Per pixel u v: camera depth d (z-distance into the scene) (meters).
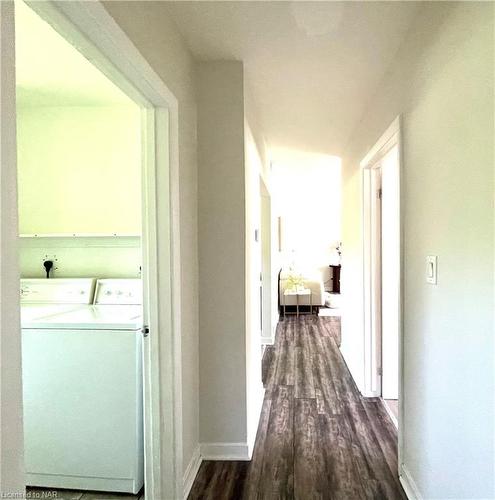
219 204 2.05
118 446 1.74
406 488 1.74
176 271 1.63
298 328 5.46
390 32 1.74
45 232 2.62
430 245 1.48
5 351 0.63
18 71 2.08
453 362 1.29
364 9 1.56
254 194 2.78
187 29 1.71
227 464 1.99
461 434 1.23
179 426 1.65
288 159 4.55
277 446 2.17
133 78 1.31
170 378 1.60
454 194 1.27
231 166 2.04
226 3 1.52
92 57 1.15
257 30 1.72
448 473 1.33
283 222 8.17
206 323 2.06
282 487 1.79
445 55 1.33
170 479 1.60
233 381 2.05
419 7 1.55
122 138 2.60
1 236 0.62
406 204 1.78
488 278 1.07
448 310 1.32
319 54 1.95
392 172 2.85
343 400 2.84
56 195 2.63
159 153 1.57
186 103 1.86
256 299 2.81
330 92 2.45
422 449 1.58
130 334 1.73
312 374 3.45
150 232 1.59
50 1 0.86
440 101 1.38
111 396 1.74
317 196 7.93
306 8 1.57
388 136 2.06
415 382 1.66
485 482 1.09
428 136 1.49
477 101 1.12
